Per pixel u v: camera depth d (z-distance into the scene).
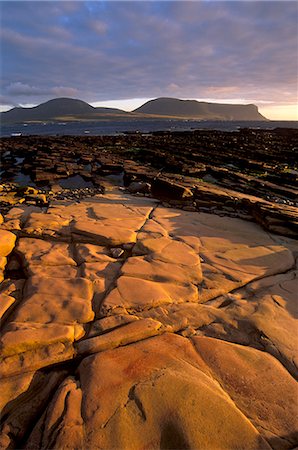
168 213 10.19
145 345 3.89
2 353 3.71
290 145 34.81
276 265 6.41
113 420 2.86
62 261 6.32
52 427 2.83
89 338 4.04
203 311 4.74
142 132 79.44
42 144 38.88
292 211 9.19
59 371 3.66
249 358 3.71
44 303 4.73
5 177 18.41
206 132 62.91
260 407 3.09
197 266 6.23
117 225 8.47
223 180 17.12
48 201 11.73
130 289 5.20
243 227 9.01
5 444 2.81
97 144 37.69
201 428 2.78
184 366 3.54
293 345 4.01
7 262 6.46
